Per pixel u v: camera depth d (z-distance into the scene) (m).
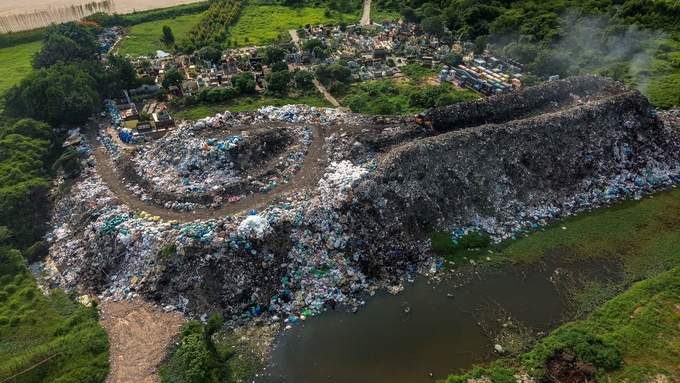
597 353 33.78
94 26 104.31
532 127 52.94
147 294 39.22
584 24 93.50
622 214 49.47
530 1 106.62
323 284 40.50
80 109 62.50
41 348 34.22
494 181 49.94
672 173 55.09
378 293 40.66
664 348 34.38
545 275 42.47
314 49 88.50
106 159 56.84
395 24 108.69
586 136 54.41
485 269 43.06
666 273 41.31
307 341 36.38
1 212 47.09
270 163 51.81
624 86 61.16
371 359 35.06
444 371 34.25
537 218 48.88
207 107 72.88
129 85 76.50
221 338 36.41
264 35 104.19
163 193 47.41
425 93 72.56
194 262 39.31
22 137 57.38
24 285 41.00
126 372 33.41
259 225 41.06
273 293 39.41
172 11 120.25
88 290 40.53
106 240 42.84
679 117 64.38
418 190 47.31
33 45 101.94
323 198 44.88
